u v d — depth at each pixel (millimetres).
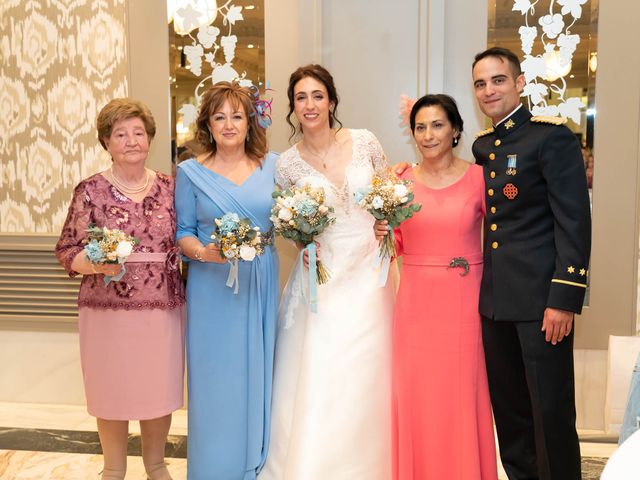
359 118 3672
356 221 2684
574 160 2314
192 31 3664
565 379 2375
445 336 2498
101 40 3680
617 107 3355
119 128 2568
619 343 3414
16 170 3809
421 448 2545
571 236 2271
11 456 3238
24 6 3695
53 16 3693
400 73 3609
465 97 3564
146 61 3666
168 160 3732
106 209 2600
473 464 2482
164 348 2652
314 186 2639
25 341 3938
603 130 3383
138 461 3172
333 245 2674
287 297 2807
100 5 3662
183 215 2711
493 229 2447
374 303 2658
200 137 2748
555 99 3447
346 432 2557
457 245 2504
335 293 2666
